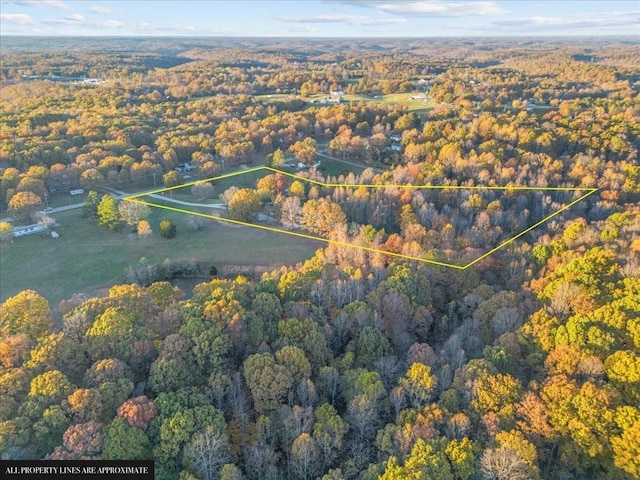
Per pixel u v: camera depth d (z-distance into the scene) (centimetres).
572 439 5091
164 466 4903
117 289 7662
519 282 9162
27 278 10925
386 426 5378
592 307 6988
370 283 8588
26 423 4906
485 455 4756
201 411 5147
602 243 9888
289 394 5866
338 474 4856
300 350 6269
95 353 6112
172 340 6159
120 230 12988
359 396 5694
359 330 7350
